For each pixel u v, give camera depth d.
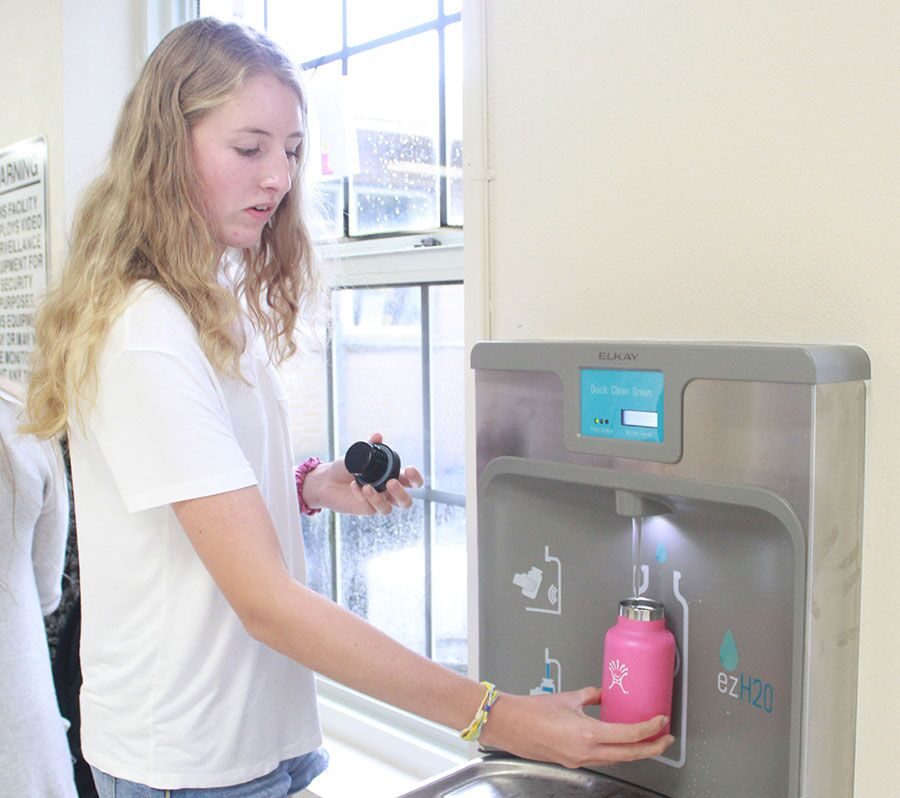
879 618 0.92
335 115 1.88
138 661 1.07
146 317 0.97
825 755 0.88
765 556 0.86
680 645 0.94
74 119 2.16
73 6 2.14
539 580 1.06
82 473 1.09
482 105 1.25
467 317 1.29
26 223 2.33
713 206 1.03
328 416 1.95
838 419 0.85
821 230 0.95
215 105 1.01
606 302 1.14
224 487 0.93
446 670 0.93
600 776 1.01
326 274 1.46
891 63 0.89
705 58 1.03
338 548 1.96
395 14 1.75
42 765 1.33
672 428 0.88
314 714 1.22
